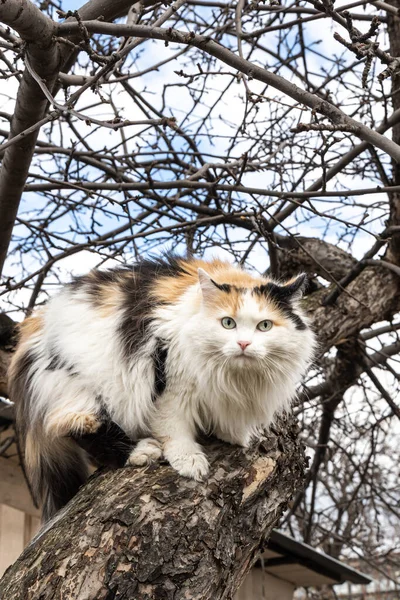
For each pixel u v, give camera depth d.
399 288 1.61
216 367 1.11
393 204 1.58
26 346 1.24
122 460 1.14
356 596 2.72
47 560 1.00
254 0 1.18
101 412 1.15
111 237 1.61
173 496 1.04
